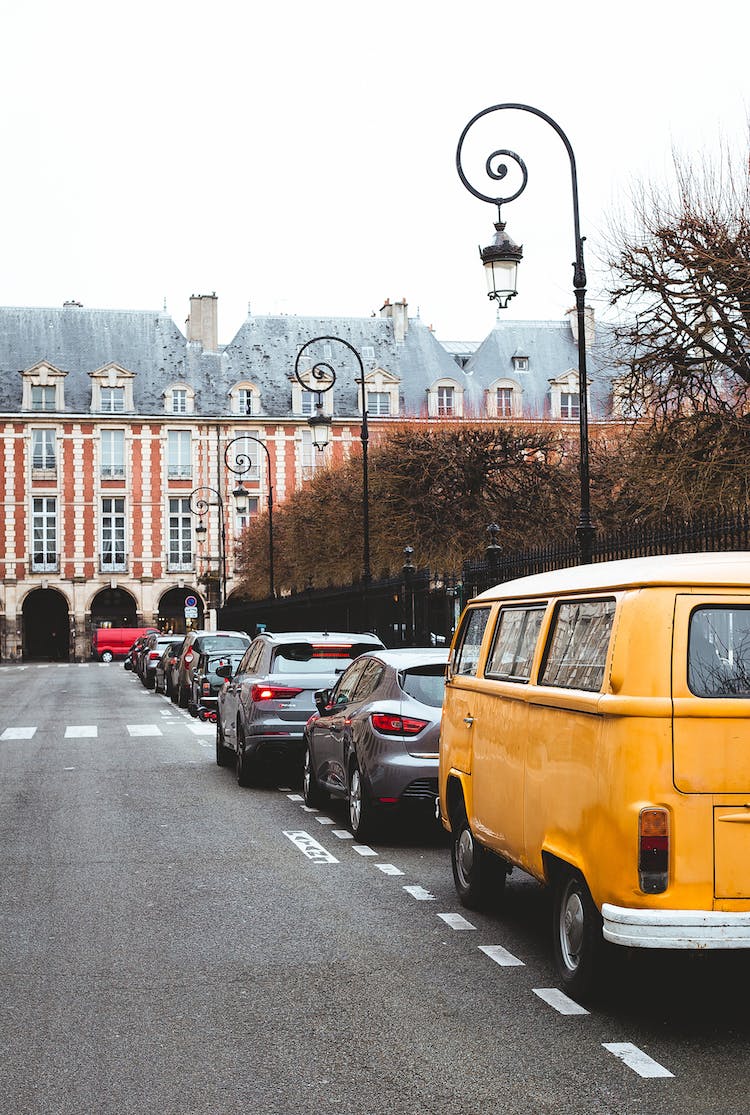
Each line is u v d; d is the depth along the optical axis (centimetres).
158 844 1173
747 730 597
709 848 590
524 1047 588
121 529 8306
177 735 2472
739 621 612
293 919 864
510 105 1616
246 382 8375
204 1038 603
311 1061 570
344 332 8675
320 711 1374
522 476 4144
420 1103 518
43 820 1323
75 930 831
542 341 8588
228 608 6606
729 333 2130
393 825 1291
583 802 638
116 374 8281
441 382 8425
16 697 3941
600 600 666
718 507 2039
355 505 4588
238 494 5247
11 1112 508
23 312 8450
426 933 823
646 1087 536
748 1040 600
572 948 675
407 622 2539
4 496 8169
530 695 730
